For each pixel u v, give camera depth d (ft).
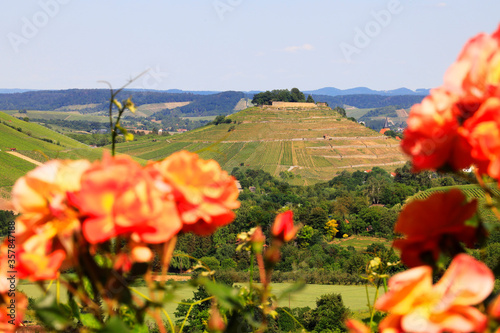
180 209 4.14
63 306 4.19
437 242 3.80
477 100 3.53
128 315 4.57
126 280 4.15
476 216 3.70
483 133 3.22
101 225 3.57
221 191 4.29
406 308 3.05
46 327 3.96
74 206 3.92
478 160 3.56
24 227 3.82
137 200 3.53
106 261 4.32
